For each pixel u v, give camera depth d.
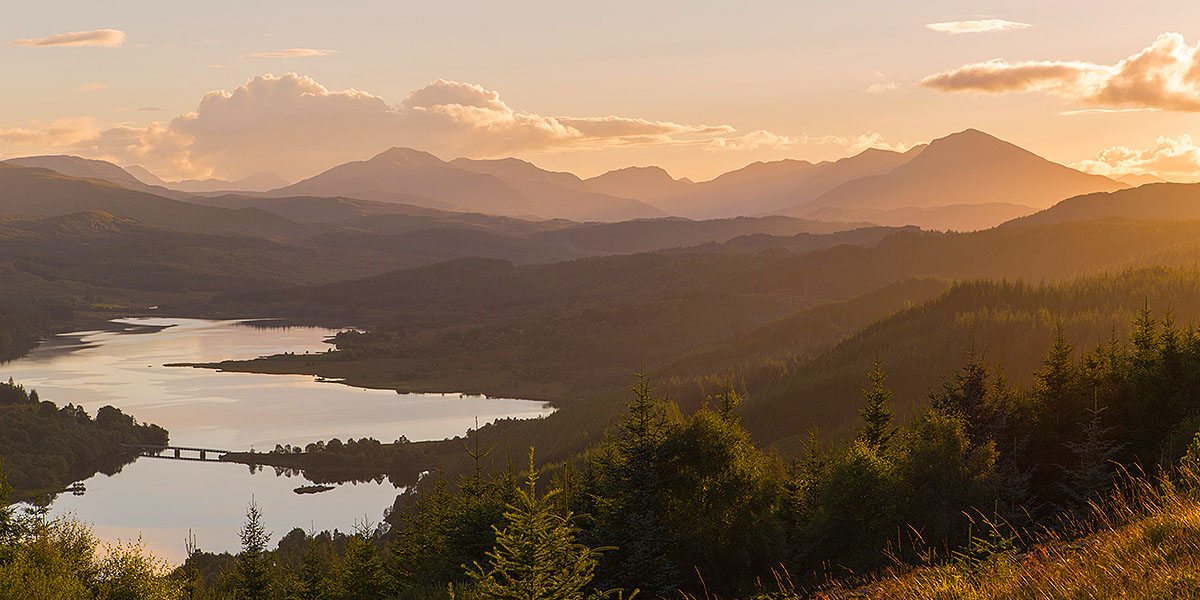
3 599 45.25
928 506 48.22
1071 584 10.53
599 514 44.06
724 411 56.22
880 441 70.19
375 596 54.75
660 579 41.66
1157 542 11.05
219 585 72.75
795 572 48.25
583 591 32.72
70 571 54.59
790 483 58.84
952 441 49.75
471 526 46.44
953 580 12.19
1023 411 70.06
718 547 48.22
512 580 25.97
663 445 49.03
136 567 58.53
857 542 48.00
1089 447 52.56
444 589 43.59
